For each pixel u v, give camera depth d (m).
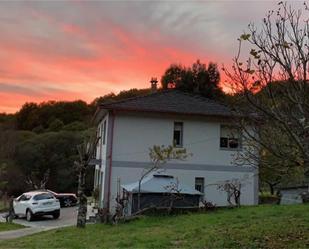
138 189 20.73
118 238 13.38
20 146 58.91
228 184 23.47
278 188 32.41
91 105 79.62
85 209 18.22
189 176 26.02
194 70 51.22
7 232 19.89
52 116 77.81
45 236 15.84
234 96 9.14
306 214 15.02
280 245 10.35
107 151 25.25
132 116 25.89
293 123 7.93
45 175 49.06
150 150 23.50
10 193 53.00
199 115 26.34
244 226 13.35
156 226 15.96
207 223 15.02
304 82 8.01
